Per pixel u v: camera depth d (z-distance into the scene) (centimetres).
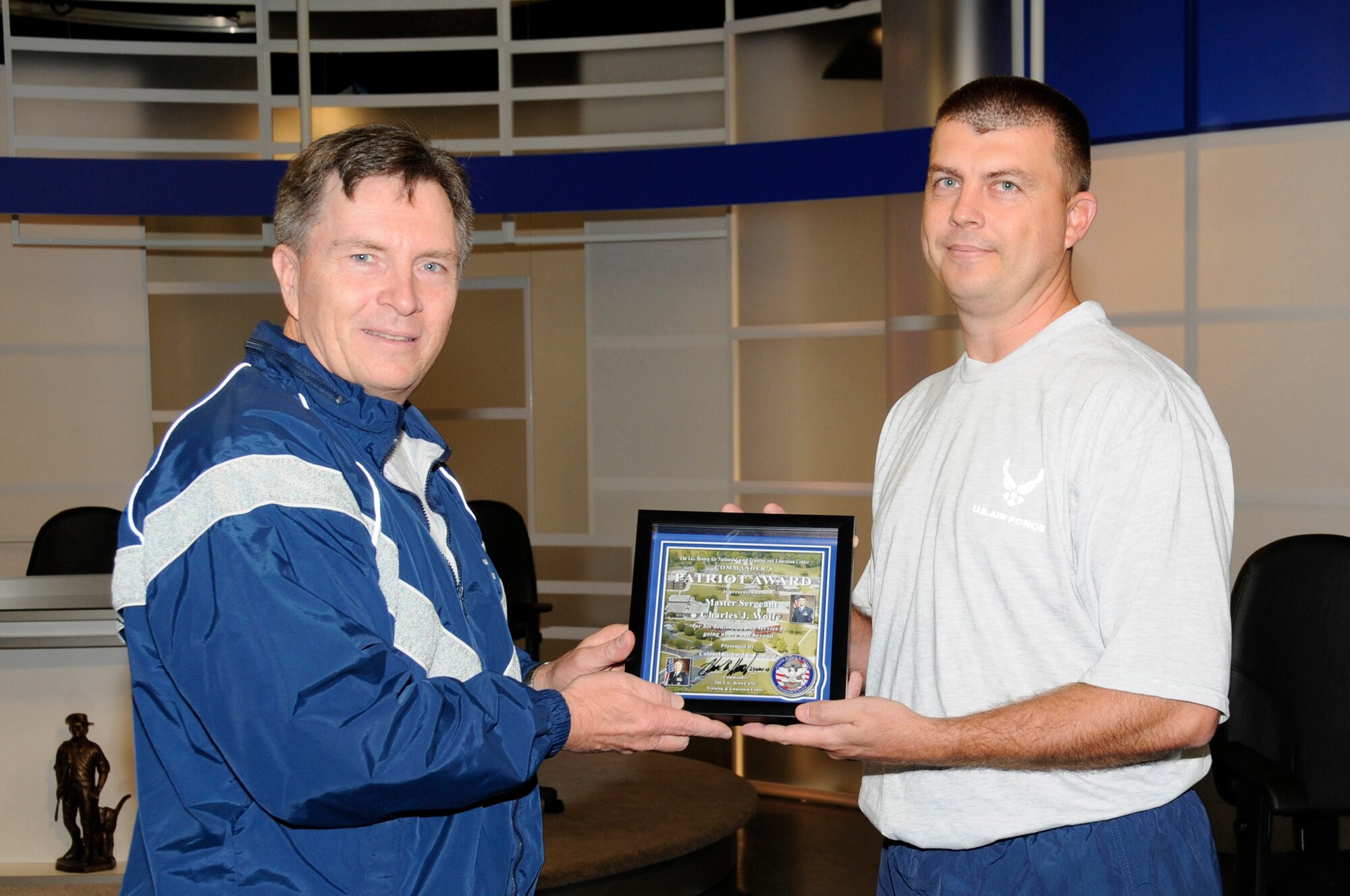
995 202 153
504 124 523
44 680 354
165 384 554
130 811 357
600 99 515
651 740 143
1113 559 141
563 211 463
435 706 120
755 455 505
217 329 556
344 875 122
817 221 483
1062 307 160
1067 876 144
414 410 157
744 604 172
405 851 126
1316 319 368
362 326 135
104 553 427
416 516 138
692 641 171
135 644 124
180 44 526
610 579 546
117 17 522
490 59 523
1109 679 137
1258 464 380
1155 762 147
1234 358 381
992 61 390
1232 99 374
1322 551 253
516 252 552
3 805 354
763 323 500
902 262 402
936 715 154
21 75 519
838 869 389
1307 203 367
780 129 483
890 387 409
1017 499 149
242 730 115
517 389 555
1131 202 395
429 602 133
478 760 120
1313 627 251
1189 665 135
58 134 523
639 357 534
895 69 406
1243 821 231
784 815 451
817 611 171
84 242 542
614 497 543
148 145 527
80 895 337
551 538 555
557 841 337
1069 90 394
